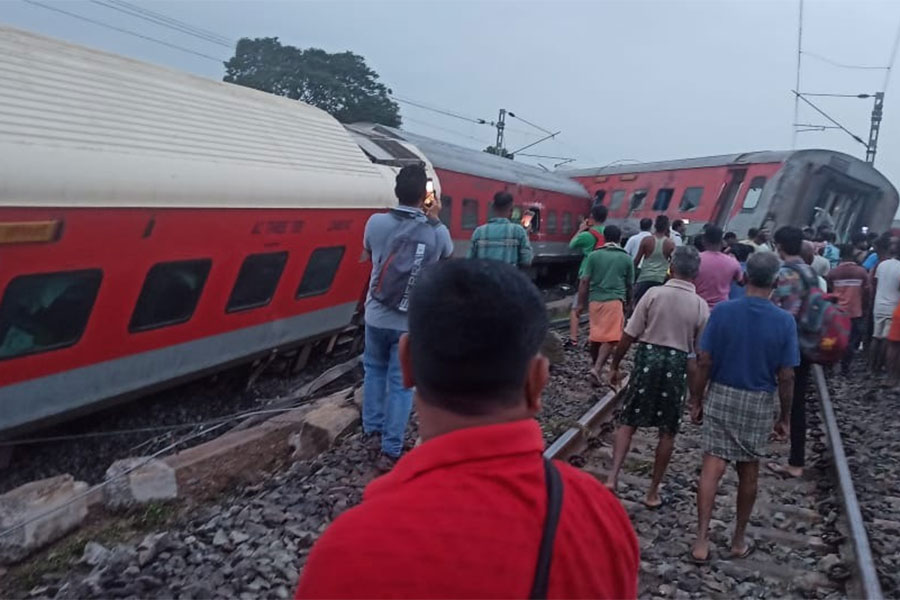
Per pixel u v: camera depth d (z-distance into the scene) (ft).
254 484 20.98
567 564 4.43
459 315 4.73
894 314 35.58
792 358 16.57
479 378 4.71
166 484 18.98
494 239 26.50
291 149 29.71
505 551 4.25
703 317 19.29
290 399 30.68
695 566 17.13
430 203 30.45
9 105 19.04
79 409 22.65
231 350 28.43
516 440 4.71
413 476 4.62
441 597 4.08
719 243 27.86
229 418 27.14
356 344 39.47
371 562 4.11
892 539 18.80
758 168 66.03
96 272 21.38
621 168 84.89
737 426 16.69
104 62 23.03
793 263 22.35
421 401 4.95
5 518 16.63
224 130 26.55
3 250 18.61
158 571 14.84
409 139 52.60
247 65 154.92
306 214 29.43
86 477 24.77
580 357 37.11
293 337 32.14
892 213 71.82
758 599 15.90
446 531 4.23
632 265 31.32
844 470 21.43
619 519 5.07
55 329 20.93
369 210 33.53
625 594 4.86
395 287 19.13
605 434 26.68
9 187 18.21
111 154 21.11
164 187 22.58
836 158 65.10
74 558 16.25
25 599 14.67
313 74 148.46
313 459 21.67
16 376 20.29
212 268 25.67
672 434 19.65
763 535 18.81
